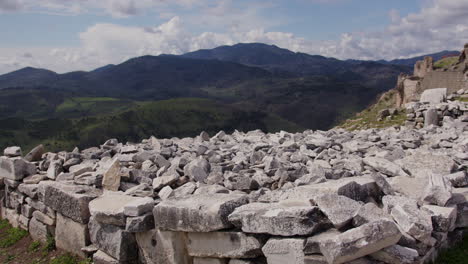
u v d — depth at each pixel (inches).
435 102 952.9
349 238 191.6
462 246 262.2
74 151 525.0
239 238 237.0
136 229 269.6
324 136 652.1
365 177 289.7
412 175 355.9
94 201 315.9
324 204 215.5
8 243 411.8
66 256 342.3
